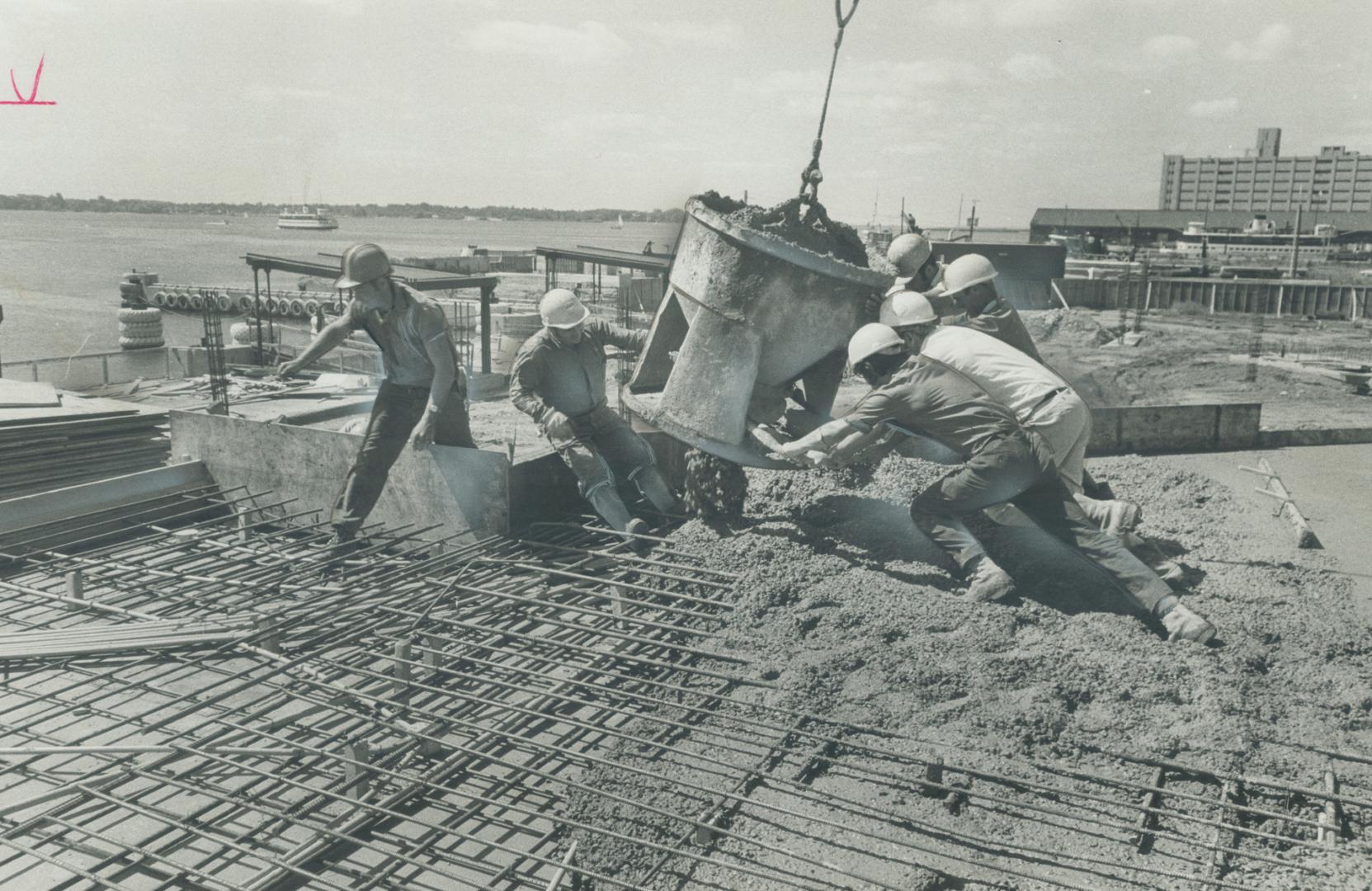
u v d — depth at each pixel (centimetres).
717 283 570
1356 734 394
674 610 500
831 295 561
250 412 984
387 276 566
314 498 652
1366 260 7250
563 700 413
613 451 638
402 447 601
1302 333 2658
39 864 316
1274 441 1015
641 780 365
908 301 521
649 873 311
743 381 576
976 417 488
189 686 443
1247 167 15100
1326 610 514
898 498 677
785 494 681
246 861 322
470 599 519
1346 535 681
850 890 300
